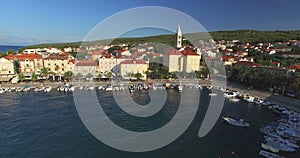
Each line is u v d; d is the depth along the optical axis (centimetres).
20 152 4872
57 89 11588
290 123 6669
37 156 4709
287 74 11256
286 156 4809
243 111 8225
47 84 12662
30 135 5750
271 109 8375
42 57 16238
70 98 9788
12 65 14212
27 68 15375
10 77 13450
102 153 4828
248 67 13838
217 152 4975
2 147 5094
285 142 5334
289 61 15462
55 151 4916
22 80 13038
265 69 12938
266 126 6450
